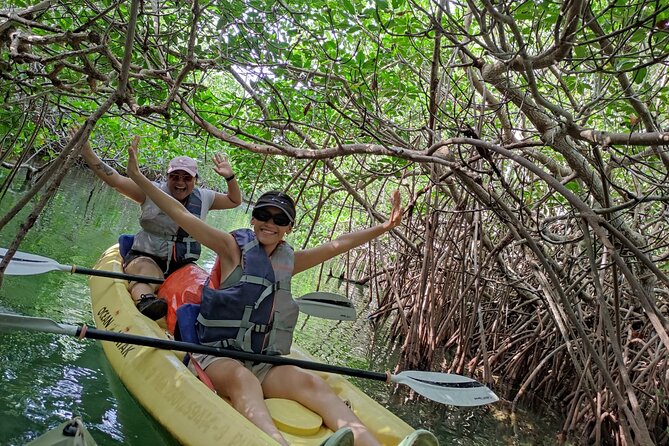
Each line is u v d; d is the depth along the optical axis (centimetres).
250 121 482
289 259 317
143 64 438
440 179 508
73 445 215
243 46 431
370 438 271
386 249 1051
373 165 782
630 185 652
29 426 276
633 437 475
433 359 603
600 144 345
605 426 506
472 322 588
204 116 589
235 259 310
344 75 563
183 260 450
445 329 626
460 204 618
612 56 311
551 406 588
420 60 545
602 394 502
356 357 600
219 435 261
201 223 309
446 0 400
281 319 314
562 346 555
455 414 485
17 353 348
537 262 628
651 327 560
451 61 484
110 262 470
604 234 345
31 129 659
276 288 310
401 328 732
